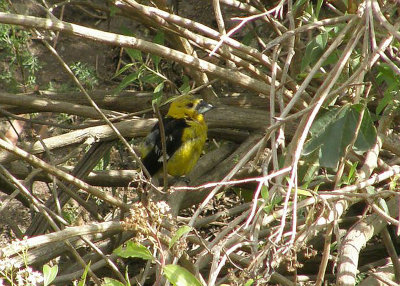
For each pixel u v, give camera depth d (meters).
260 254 6.25
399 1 8.87
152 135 11.91
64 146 11.72
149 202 5.98
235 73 10.34
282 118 6.89
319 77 10.88
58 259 12.09
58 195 11.47
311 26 8.13
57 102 11.98
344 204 8.15
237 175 11.29
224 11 15.74
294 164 6.18
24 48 15.86
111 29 16.48
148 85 15.35
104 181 12.05
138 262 11.65
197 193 11.36
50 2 16.69
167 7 11.35
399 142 10.43
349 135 7.94
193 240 7.43
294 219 5.99
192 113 11.91
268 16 10.84
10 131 13.77
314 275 10.59
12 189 11.73
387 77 9.08
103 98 12.59
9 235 13.06
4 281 6.78
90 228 7.18
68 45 16.56
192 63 9.93
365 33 7.53
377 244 11.25
